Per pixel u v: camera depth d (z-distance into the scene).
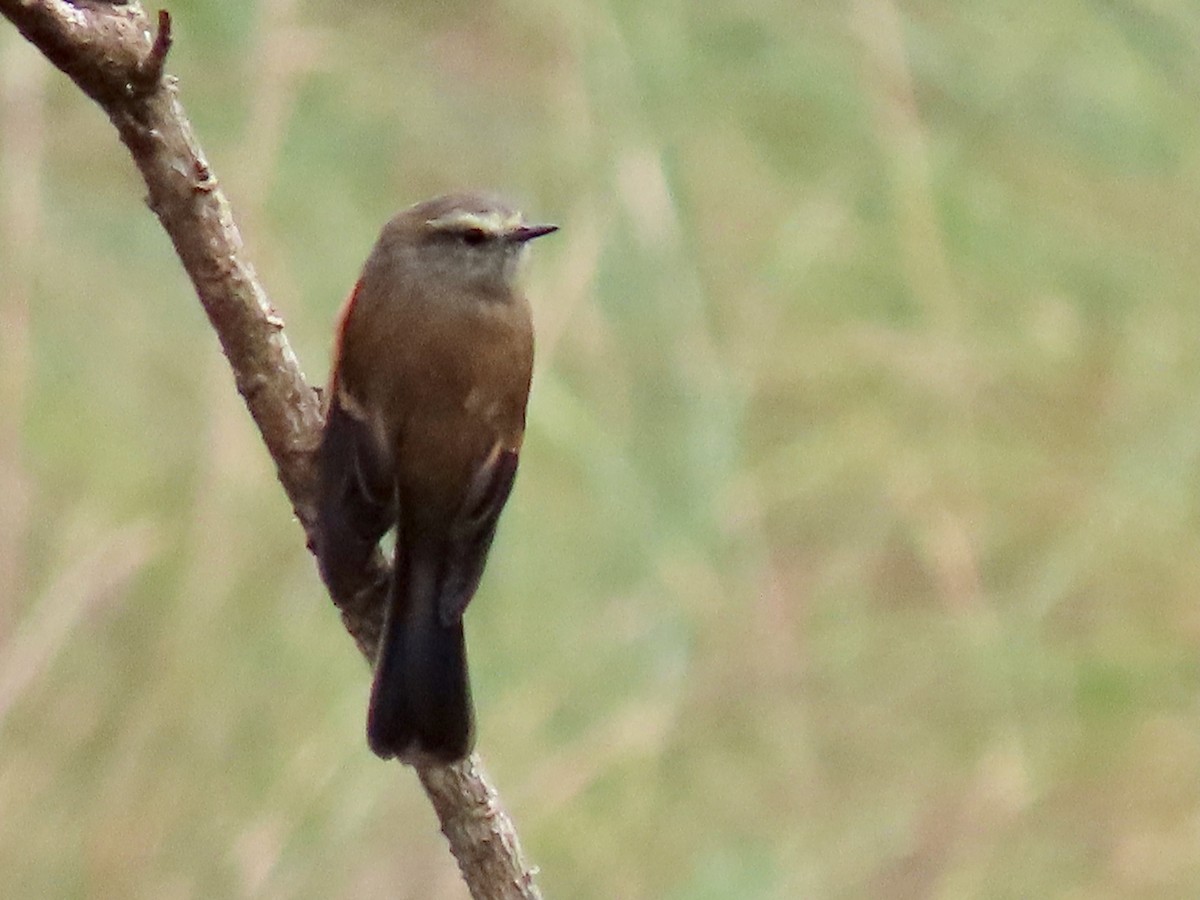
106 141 6.19
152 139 5.65
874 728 6.09
